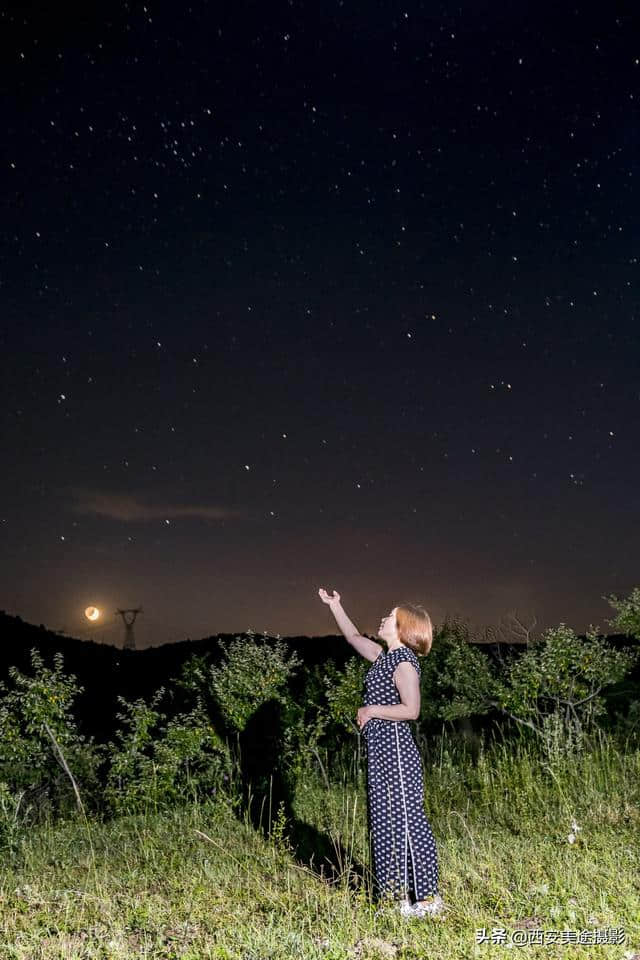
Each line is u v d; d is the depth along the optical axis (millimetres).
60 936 5035
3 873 6793
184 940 5016
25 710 9805
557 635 10828
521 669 10898
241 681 10609
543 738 10102
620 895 5324
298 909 5438
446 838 7168
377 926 5035
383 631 5684
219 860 6875
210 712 10633
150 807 9375
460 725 12898
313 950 4656
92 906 5715
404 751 5434
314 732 10672
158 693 10383
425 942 4711
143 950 4805
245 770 9953
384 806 5375
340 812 8367
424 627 5605
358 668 11234
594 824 7246
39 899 5871
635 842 6602
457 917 5141
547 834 7125
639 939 4629
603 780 8750
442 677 12094
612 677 10719
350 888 5871
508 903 5328
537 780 8953
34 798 9453
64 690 9953
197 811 8867
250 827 7992
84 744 10500
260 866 6672
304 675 12445
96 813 9500
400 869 5281
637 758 9391
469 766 9852
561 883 5645
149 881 6398
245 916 5395
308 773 10258
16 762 9633
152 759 9750
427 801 8719
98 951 4762
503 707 10906
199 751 9852
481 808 8312
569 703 10750
